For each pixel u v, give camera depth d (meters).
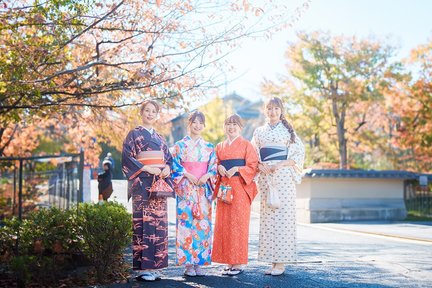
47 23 4.98
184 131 29.22
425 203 14.80
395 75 18.38
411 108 18.41
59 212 5.05
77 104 5.87
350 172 13.49
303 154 5.01
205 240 4.82
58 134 15.69
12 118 6.37
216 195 5.00
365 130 21.28
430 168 20.86
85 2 5.10
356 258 6.02
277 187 4.90
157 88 5.45
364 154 28.61
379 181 14.11
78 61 5.83
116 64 5.30
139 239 4.56
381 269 5.12
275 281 4.50
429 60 18.02
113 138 7.93
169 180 4.66
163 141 4.75
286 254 4.80
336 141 21.77
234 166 4.86
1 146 13.22
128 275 4.86
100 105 6.11
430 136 17.97
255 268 5.24
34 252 4.64
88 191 10.88
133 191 4.61
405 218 14.05
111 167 10.91
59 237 4.72
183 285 4.33
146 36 5.38
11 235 4.90
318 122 20.00
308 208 13.22
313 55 19.31
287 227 4.85
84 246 4.72
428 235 9.26
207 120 27.38
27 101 5.77
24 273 4.32
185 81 5.40
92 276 4.68
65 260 4.76
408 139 18.64
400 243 8.04
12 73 4.91
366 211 13.71
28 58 4.92
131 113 6.97
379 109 21.86
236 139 4.95
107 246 4.59
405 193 14.48
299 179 4.98
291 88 20.33
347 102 19.78
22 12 4.95
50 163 15.08
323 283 4.41
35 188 12.77
